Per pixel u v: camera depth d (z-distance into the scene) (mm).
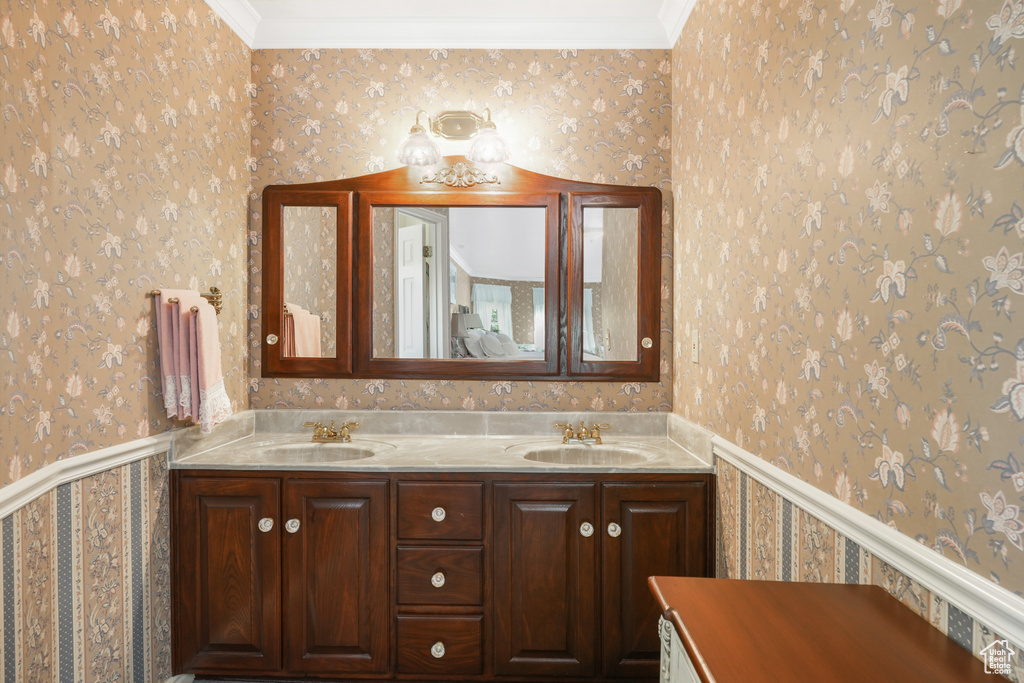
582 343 2396
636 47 2395
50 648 1388
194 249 2025
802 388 1289
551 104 2406
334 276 2408
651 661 1911
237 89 2311
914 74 915
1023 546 722
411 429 2396
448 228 2410
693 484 1902
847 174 1104
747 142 1587
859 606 967
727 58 1739
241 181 2348
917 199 909
